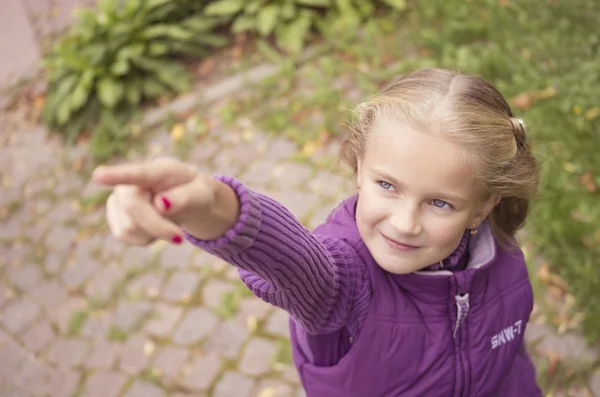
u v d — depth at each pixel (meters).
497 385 1.38
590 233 2.81
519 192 1.23
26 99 4.69
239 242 0.84
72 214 3.85
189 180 0.72
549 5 3.97
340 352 1.28
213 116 4.10
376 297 1.21
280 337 2.95
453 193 1.06
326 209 3.35
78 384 3.04
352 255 1.18
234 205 0.82
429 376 1.27
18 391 3.10
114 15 4.48
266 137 3.86
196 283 3.27
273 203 0.93
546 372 2.52
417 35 4.11
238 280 3.22
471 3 4.15
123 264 3.48
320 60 4.18
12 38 5.24
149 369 2.99
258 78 4.24
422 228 1.09
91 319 3.28
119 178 0.65
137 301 3.28
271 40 4.48
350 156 1.34
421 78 1.14
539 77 3.52
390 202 1.09
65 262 3.60
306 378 1.36
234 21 4.62
